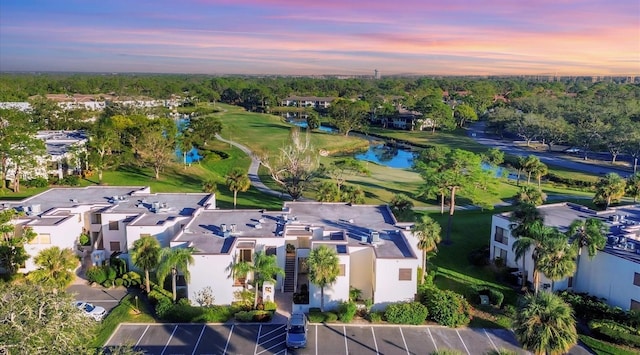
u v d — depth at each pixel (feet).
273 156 393.29
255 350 124.77
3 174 250.57
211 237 160.56
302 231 168.04
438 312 139.85
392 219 184.34
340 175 311.68
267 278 140.77
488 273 176.35
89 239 185.26
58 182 266.36
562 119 512.22
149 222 170.09
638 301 142.20
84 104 620.90
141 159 326.03
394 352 125.08
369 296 152.56
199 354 122.31
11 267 157.58
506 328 138.92
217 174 337.11
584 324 141.28
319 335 132.67
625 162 428.97
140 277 158.92
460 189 218.59
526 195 221.66
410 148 506.89
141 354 99.25
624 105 586.45
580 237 150.71
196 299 145.89
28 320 78.33
